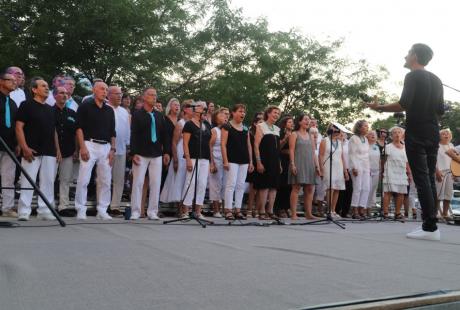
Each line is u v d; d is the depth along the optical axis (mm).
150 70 15555
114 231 4703
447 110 7453
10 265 2771
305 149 7613
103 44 14203
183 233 4738
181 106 8250
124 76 15250
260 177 7363
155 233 4652
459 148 9164
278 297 2248
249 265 3002
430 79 5336
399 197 9078
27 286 2322
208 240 4145
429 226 5098
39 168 5984
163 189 7430
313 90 23203
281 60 22578
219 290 2346
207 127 7137
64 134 6875
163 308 2021
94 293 2232
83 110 6148
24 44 13984
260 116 8023
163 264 2951
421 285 2627
